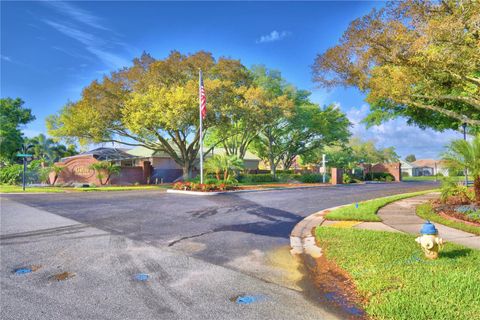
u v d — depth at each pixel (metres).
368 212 9.86
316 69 10.16
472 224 7.62
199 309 3.65
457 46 7.06
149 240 7.13
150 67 25.16
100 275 4.82
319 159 54.91
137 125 23.20
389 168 41.03
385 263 4.87
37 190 21.88
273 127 37.38
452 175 10.82
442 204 10.89
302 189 22.23
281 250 6.22
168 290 4.22
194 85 23.92
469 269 4.48
